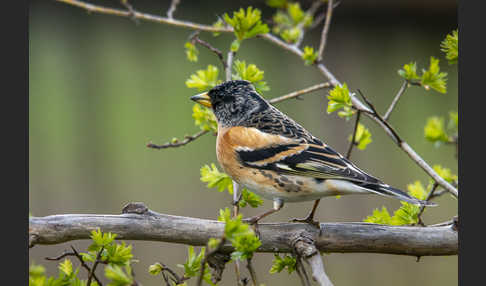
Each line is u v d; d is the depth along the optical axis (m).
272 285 11.09
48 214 11.69
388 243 6.66
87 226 6.20
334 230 6.68
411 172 12.63
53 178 11.90
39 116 12.43
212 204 11.95
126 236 6.32
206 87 8.50
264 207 11.63
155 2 13.65
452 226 6.73
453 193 7.08
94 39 13.20
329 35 13.86
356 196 11.71
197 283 4.94
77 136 12.54
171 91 13.21
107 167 12.29
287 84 13.37
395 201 11.70
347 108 7.76
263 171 7.16
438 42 13.91
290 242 6.55
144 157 12.54
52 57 12.86
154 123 12.84
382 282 11.41
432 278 11.38
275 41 9.29
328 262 11.50
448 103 13.45
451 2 13.71
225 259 6.41
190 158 12.57
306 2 13.38
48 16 12.95
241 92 8.12
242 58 13.57
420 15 13.91
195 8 13.79
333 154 7.17
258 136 7.39
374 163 12.66
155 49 13.47
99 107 12.81
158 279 11.03
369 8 13.80
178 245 11.26
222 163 7.60
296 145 7.22
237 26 8.16
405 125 13.23
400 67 13.79
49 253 10.68
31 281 5.29
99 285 5.73
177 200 11.98
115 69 13.19
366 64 13.80
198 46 13.55
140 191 12.07
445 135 8.88
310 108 13.08
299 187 6.99
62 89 12.73
